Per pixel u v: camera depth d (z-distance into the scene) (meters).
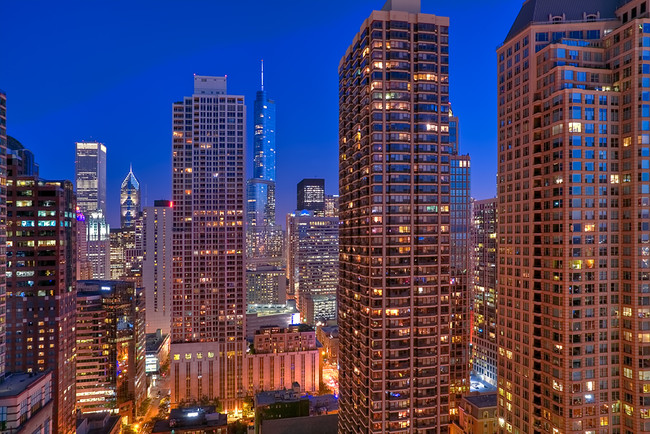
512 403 129.38
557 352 112.38
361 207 147.00
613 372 112.81
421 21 140.88
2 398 109.00
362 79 146.75
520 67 127.12
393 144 138.12
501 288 135.62
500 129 137.00
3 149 123.25
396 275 137.62
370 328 137.00
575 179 110.69
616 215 112.88
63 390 180.38
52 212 180.00
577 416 110.25
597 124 111.69
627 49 110.75
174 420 192.12
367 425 138.88
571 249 110.69
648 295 108.88
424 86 140.88
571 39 118.19
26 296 177.12
